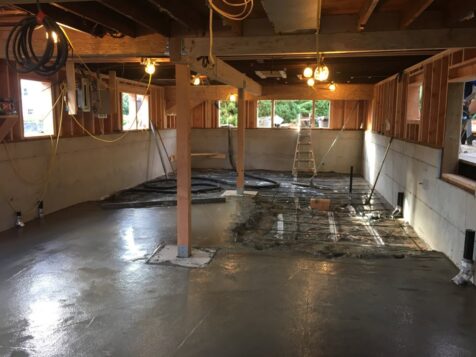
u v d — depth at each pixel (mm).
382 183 8477
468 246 3678
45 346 2695
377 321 3031
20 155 5707
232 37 4023
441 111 5047
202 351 2643
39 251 4602
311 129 11727
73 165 7012
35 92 6254
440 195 4805
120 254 4520
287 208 7145
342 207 7289
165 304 3307
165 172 10484
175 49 4117
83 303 3316
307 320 3045
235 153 12312
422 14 3639
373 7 2953
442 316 3113
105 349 2664
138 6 3459
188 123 4234
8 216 5500
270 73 7766
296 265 4199
